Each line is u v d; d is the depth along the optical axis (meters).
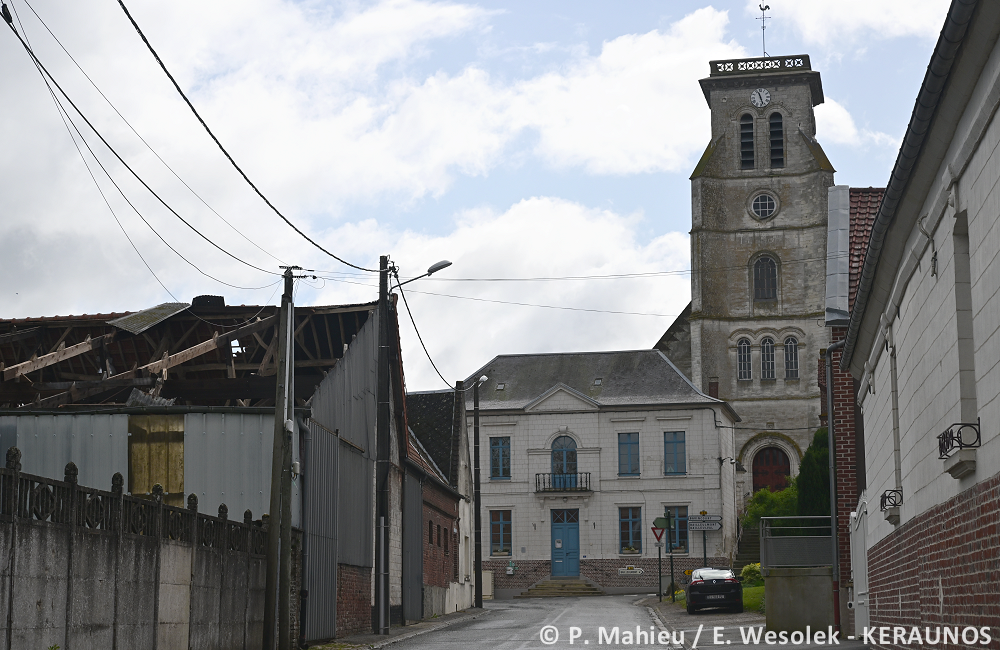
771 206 66.62
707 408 55.38
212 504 20.95
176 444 21.17
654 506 55.09
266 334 29.14
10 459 11.33
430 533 35.44
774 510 52.81
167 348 28.08
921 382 11.34
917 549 12.01
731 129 67.88
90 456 21.20
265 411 21.23
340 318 29.17
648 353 58.94
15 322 27.80
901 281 12.12
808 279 65.50
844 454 22.12
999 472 8.14
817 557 22.72
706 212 66.44
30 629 11.50
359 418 26.80
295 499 21.23
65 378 28.48
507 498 56.88
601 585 54.97
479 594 41.28
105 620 13.27
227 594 17.58
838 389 22.19
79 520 12.70
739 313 65.69
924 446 11.31
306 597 21.31
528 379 59.28
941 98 8.65
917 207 10.82
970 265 8.85
